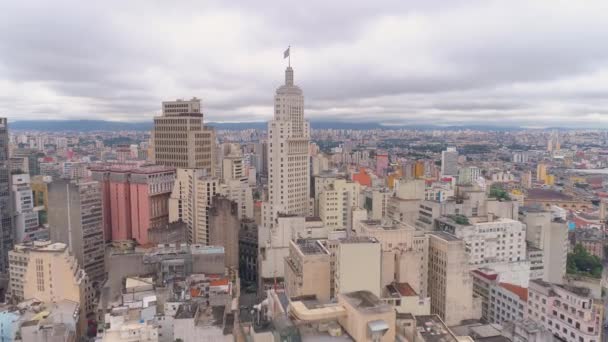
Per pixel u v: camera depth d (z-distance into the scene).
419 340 168.38
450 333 171.62
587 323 188.12
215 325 182.38
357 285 195.62
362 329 152.75
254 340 158.88
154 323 193.00
